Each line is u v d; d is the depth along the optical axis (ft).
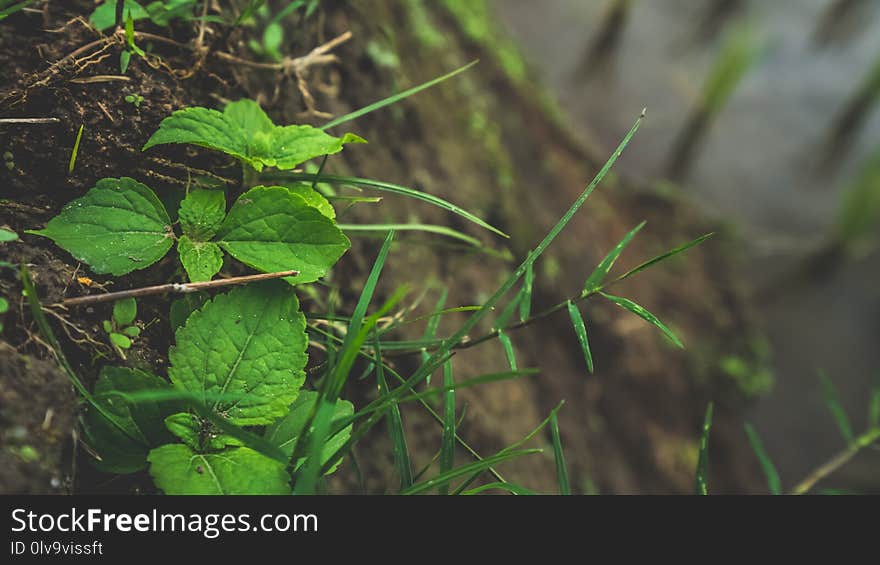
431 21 4.14
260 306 1.84
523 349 3.26
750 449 4.89
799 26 7.23
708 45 6.97
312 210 1.89
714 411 4.84
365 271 2.37
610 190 5.55
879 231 6.17
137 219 1.88
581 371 3.85
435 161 3.06
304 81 2.37
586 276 4.28
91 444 1.78
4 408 1.71
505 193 3.65
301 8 2.43
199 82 2.07
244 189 2.03
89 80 1.94
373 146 2.61
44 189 1.88
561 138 5.30
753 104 6.74
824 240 6.05
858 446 2.38
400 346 1.98
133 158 1.95
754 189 6.31
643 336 4.47
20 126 1.88
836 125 6.54
